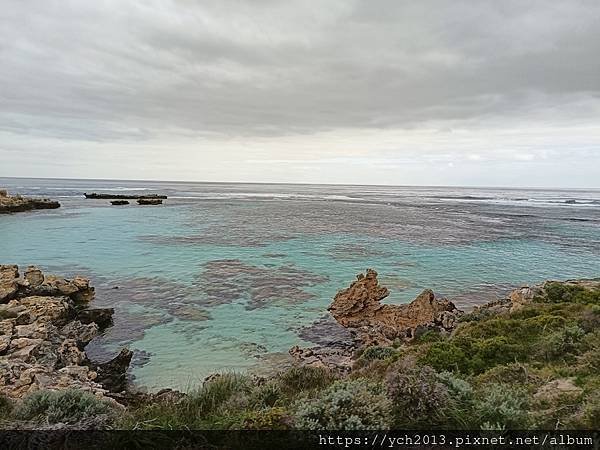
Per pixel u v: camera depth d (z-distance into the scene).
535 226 72.44
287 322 22.67
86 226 62.34
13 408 8.93
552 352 10.91
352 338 20.53
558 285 20.08
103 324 21.98
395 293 28.94
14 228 59.06
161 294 27.62
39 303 22.48
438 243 51.88
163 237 52.94
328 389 7.77
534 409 7.30
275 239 53.19
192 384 15.20
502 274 35.44
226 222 71.69
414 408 6.96
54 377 14.58
